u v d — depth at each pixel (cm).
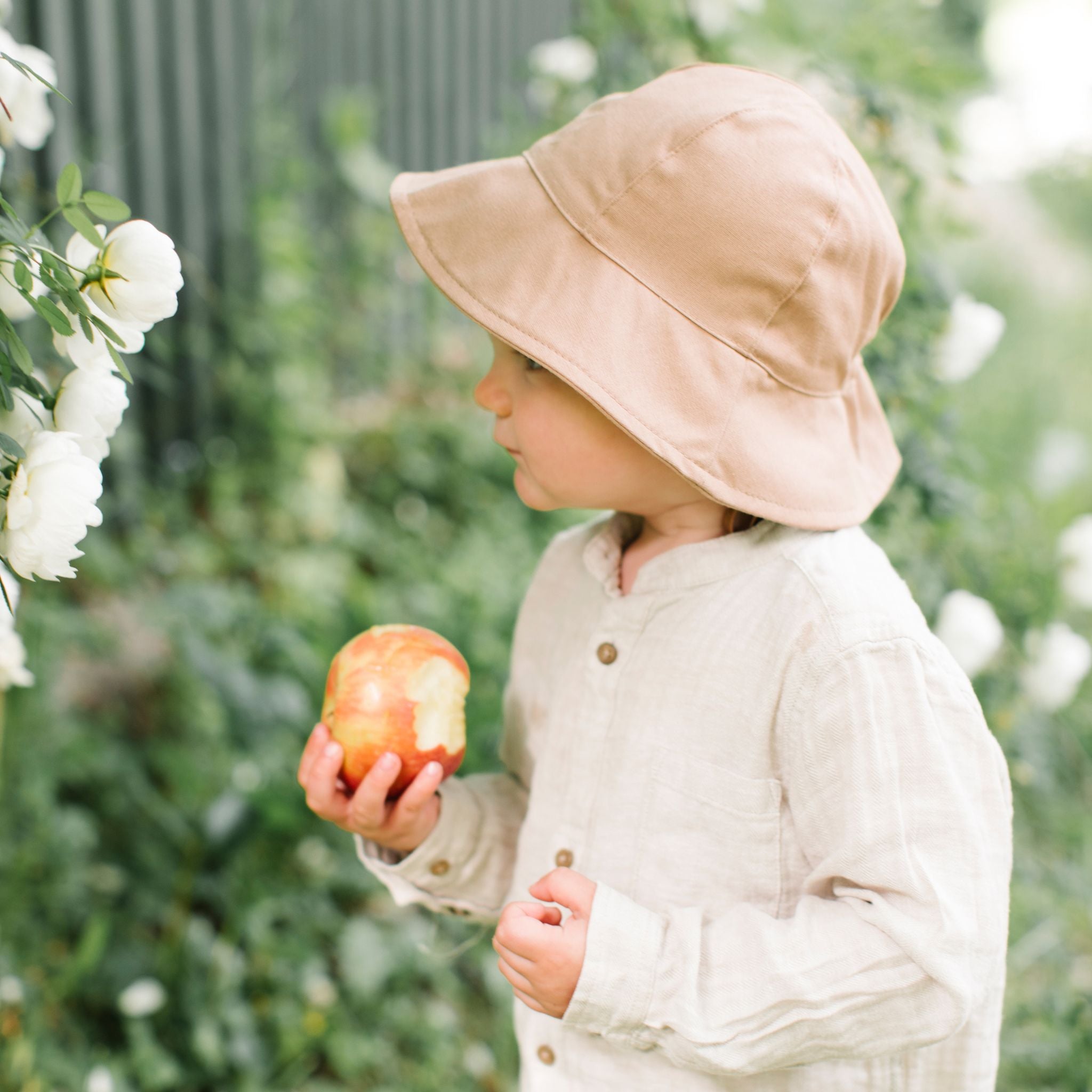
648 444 88
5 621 104
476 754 219
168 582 284
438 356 432
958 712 93
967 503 179
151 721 238
